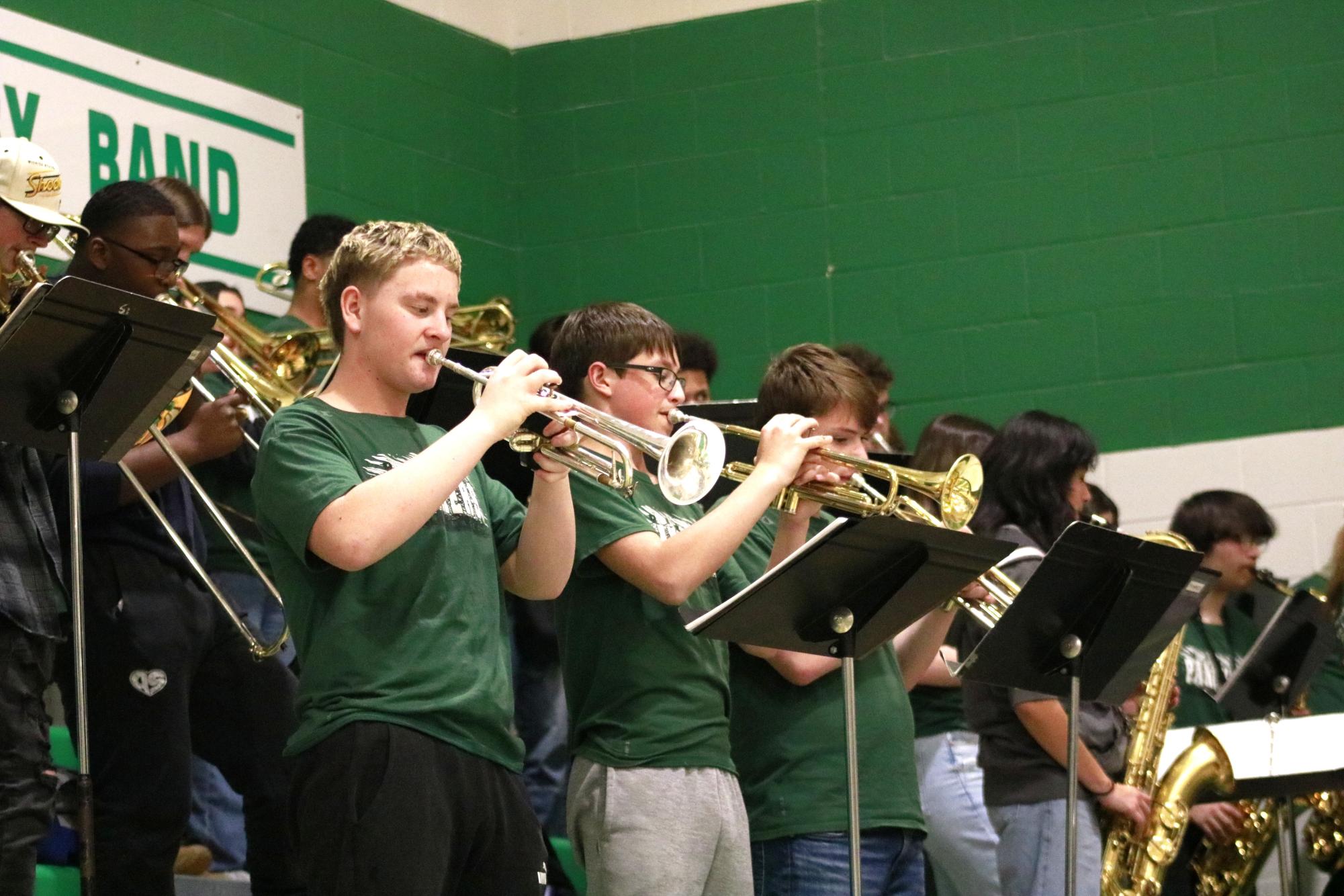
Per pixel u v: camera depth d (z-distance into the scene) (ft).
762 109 39.96
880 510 20.16
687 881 17.85
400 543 15.34
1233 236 36.76
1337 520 35.32
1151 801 23.25
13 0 30.22
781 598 17.40
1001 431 24.50
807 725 19.84
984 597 21.36
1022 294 37.78
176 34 33.35
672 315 39.88
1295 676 26.03
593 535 18.63
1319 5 36.88
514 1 41.55
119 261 21.50
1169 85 37.50
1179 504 34.01
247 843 22.39
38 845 17.44
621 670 18.60
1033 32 38.47
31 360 16.55
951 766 24.85
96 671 20.94
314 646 15.81
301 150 35.78
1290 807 25.75
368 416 16.80
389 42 38.42
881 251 38.78
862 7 39.58
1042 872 22.33
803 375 21.04
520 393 16.21
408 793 15.20
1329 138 36.50
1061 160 37.93
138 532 21.49
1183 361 36.65
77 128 30.99
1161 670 24.86
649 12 40.91
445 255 17.17
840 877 19.36
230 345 25.94
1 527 17.66
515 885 16.03
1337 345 35.88
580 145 40.96
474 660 16.03
